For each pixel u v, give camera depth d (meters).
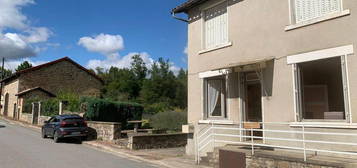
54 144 16.41
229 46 11.29
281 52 9.39
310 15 8.85
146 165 10.69
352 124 7.48
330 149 7.95
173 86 64.31
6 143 15.65
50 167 9.83
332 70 8.23
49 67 40.12
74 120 17.83
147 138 15.41
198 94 12.62
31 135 20.41
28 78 38.34
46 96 36.91
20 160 10.94
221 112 11.60
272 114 9.49
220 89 11.77
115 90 62.69
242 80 10.84
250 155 8.67
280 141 9.25
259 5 10.30
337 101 8.07
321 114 8.41
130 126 24.56
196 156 11.00
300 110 8.77
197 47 12.91
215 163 9.98
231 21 11.34
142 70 75.81
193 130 12.59
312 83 8.67
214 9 12.34
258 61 9.27
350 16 7.80
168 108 49.84
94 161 11.27
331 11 8.36
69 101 26.83
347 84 7.70
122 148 15.09
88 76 43.56
